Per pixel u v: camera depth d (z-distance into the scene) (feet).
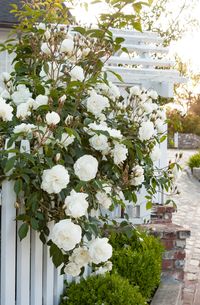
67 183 7.86
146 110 11.91
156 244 13.79
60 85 10.77
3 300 8.60
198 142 89.40
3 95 10.75
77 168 8.27
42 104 9.24
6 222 8.46
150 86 18.35
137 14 12.05
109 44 11.02
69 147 9.31
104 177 10.04
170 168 12.07
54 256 8.19
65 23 12.62
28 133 8.50
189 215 31.48
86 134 9.68
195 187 44.50
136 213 16.20
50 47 10.21
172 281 13.83
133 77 17.85
